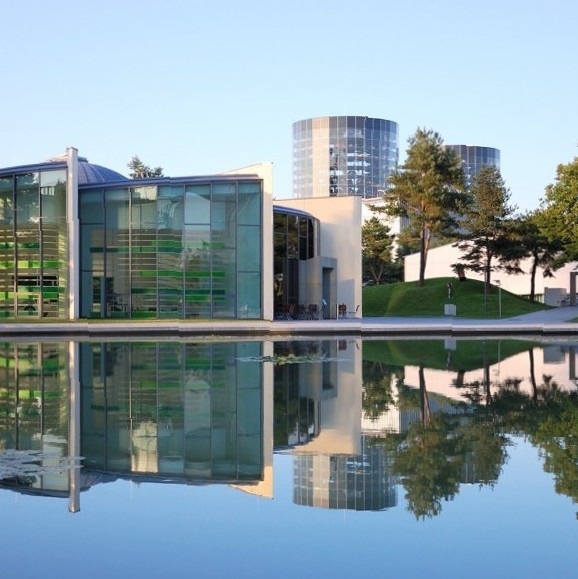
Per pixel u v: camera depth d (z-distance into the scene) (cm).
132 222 4669
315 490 909
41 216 4616
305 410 1462
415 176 6981
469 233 6738
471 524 784
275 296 4925
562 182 5112
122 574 652
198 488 922
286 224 5031
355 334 3747
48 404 1533
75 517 811
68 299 4606
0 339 3419
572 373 2047
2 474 986
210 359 2419
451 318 5503
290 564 675
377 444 1159
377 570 661
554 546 719
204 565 673
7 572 658
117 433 1248
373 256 9262
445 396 1634
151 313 4659
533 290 6750
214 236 4625
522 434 1223
